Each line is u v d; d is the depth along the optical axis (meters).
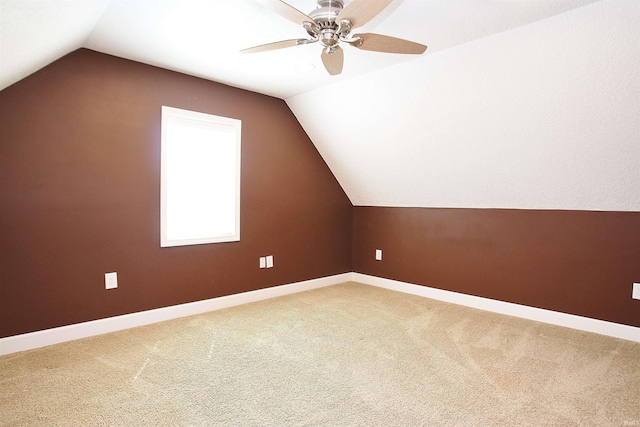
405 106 3.27
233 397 2.01
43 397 1.98
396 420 1.82
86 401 1.95
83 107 2.76
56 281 2.68
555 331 3.05
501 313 3.55
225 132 3.63
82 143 2.77
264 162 3.94
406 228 4.35
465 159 3.37
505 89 2.67
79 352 2.54
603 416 1.84
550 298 3.28
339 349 2.65
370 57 2.81
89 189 2.81
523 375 2.27
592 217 3.05
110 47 2.72
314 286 4.48
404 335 2.93
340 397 2.02
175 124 3.29
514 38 2.36
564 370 2.33
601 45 2.13
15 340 2.52
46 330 2.64
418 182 3.95
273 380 2.20
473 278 3.78
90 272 2.83
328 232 4.64
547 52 2.32
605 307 2.99
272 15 2.22
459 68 2.72
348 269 4.91
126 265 3.00
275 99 4.01
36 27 1.71
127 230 3.00
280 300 3.93
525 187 3.25
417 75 2.96
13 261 2.51
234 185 3.68
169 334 2.90
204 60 2.96
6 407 1.88
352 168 4.38
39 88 2.57
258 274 3.93
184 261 3.35
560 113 2.59
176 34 2.50
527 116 2.74
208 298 3.53
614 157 2.63
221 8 2.14
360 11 1.64
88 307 2.82
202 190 3.52
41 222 2.61
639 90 2.22
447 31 2.36
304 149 4.33
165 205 3.20
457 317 3.40
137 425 1.75
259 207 3.91
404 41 1.95
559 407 1.92
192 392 2.05
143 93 3.05
